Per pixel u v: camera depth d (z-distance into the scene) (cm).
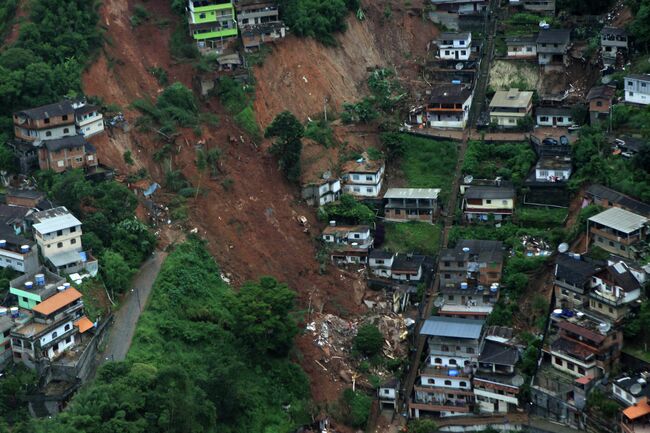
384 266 13788
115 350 11412
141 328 11669
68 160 13225
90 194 12706
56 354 11069
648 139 14388
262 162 14562
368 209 14600
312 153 15062
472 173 15000
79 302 11369
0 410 10562
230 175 14150
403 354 12838
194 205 13575
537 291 12975
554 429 11638
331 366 12550
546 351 12106
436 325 12444
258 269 13362
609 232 12875
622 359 11875
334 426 12025
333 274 13750
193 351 11838
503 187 14500
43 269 11725
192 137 14312
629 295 11956
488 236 14050
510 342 12369
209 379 11281
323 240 14138
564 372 11925
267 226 13875
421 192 14712
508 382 11944
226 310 12419
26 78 13688
